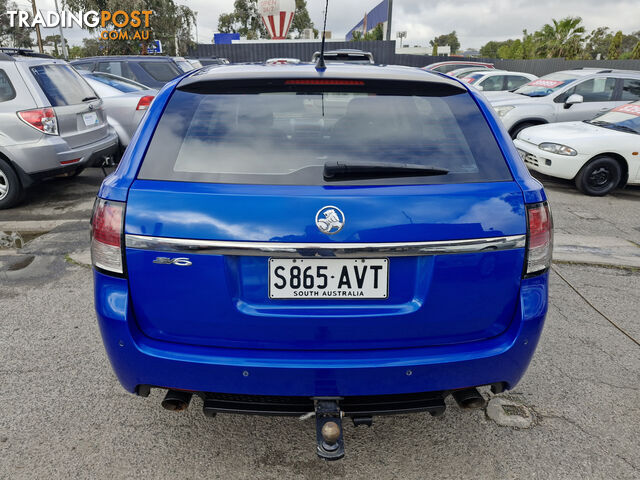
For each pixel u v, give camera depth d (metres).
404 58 32.22
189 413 2.43
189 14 33.19
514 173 1.84
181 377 1.76
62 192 6.62
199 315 1.71
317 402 1.79
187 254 1.66
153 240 1.66
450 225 1.68
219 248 1.64
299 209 1.63
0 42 36.91
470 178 1.77
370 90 2.04
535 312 1.82
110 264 1.73
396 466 2.12
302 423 2.38
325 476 2.06
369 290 1.70
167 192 1.68
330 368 1.70
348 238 1.64
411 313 1.72
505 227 1.73
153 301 1.72
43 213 5.68
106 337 1.78
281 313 1.70
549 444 2.27
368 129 1.90
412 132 1.90
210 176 1.73
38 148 5.53
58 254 4.41
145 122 1.92
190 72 2.29
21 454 2.13
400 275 1.71
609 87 9.98
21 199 5.84
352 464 2.13
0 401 2.47
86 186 6.95
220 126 1.89
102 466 2.08
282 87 2.03
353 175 1.71
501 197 1.75
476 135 1.92
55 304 3.50
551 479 2.07
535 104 9.77
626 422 2.43
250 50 32.16
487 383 1.84
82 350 2.94
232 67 2.33
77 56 44.84
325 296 1.70
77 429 2.29
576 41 44.81
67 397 2.52
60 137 5.68
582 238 5.31
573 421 2.43
